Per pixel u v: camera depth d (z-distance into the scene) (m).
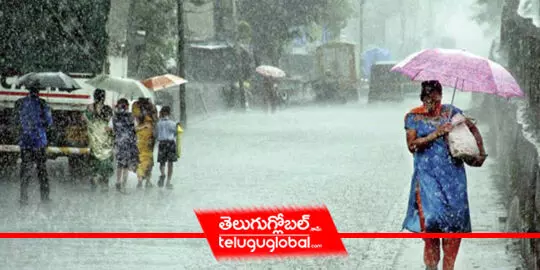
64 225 22.80
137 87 30.00
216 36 99.88
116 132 29.47
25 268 17.64
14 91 31.88
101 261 18.38
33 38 33.12
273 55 112.88
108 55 35.09
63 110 31.16
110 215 24.53
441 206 14.92
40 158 26.25
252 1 110.12
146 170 30.75
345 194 28.41
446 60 14.91
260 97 99.19
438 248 15.26
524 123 21.50
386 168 36.62
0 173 32.91
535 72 21.00
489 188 27.83
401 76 102.44
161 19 65.56
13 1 33.00
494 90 14.60
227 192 29.61
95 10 33.53
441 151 15.07
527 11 27.53
